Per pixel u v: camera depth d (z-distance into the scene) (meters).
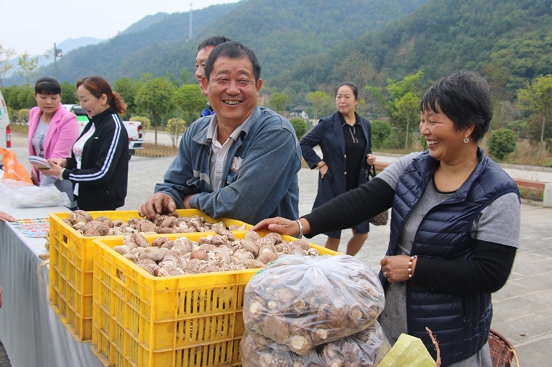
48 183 4.25
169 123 20.25
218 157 2.40
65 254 1.92
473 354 1.70
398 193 1.82
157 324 1.25
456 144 1.60
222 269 1.48
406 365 1.26
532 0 56.03
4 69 39.84
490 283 1.53
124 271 1.40
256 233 1.89
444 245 1.63
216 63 2.18
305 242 1.80
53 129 4.21
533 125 20.97
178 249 1.71
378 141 23.92
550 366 3.19
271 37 121.00
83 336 1.72
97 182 3.27
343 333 1.20
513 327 3.74
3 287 3.20
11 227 2.91
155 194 2.46
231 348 1.40
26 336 2.58
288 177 2.32
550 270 5.14
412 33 68.75
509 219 1.54
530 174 15.54
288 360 1.21
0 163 6.13
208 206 2.30
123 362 1.46
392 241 1.83
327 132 4.47
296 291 1.21
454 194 1.62
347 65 65.75
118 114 3.49
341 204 1.99
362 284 1.27
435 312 1.66
